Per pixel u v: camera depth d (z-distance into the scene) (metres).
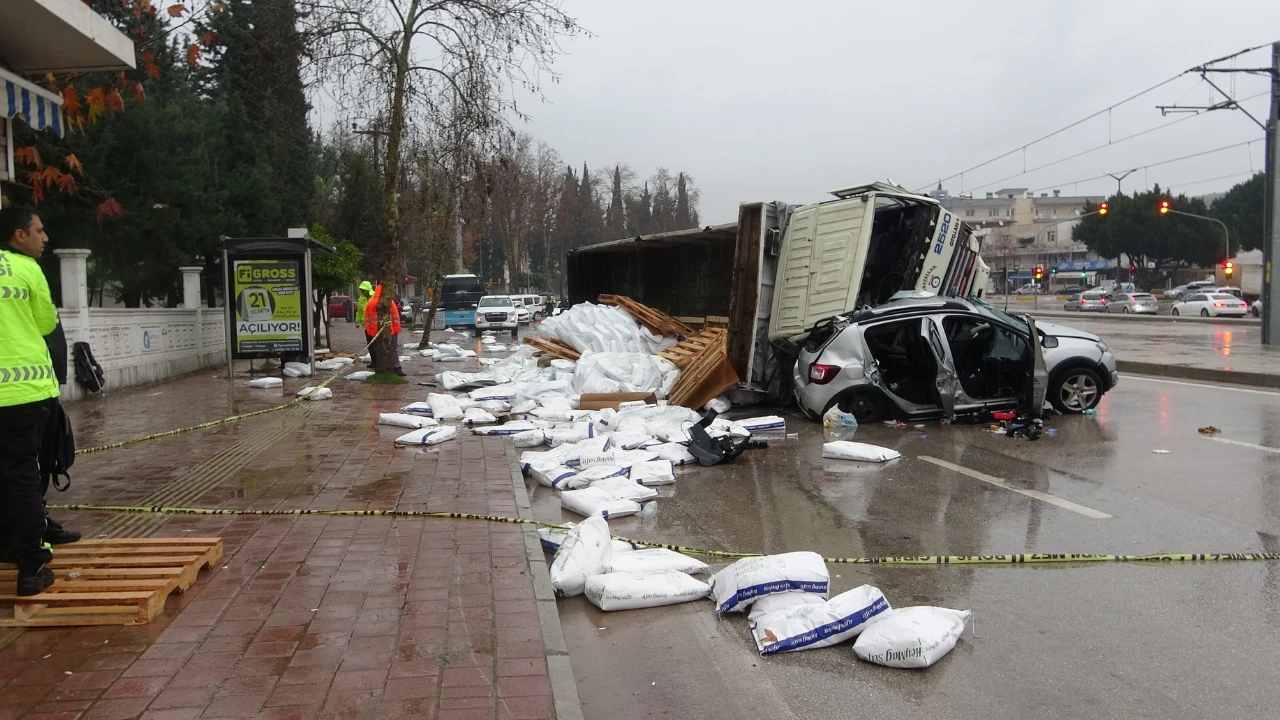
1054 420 11.23
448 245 24.91
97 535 5.82
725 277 16.84
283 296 16.64
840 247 12.28
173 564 4.82
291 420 11.25
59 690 3.54
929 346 11.06
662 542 6.41
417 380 16.61
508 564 5.25
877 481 8.18
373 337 16.48
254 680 3.65
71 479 7.61
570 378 13.75
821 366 11.31
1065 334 11.92
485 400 12.54
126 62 6.62
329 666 3.79
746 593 4.84
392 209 16.12
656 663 4.34
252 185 22.73
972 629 4.56
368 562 5.27
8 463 4.25
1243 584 5.19
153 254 18.69
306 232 17.80
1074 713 3.71
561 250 96.81
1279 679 3.97
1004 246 101.62
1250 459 8.62
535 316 51.19
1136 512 6.80
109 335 14.18
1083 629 4.59
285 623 4.28
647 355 13.59
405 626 4.26
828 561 5.82
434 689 3.59
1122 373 17.92
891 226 13.55
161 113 18.31
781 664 4.29
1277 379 14.66
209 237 20.00
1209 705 3.75
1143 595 5.05
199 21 9.15
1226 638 4.42
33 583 4.28
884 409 11.42
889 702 3.86
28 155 7.54
